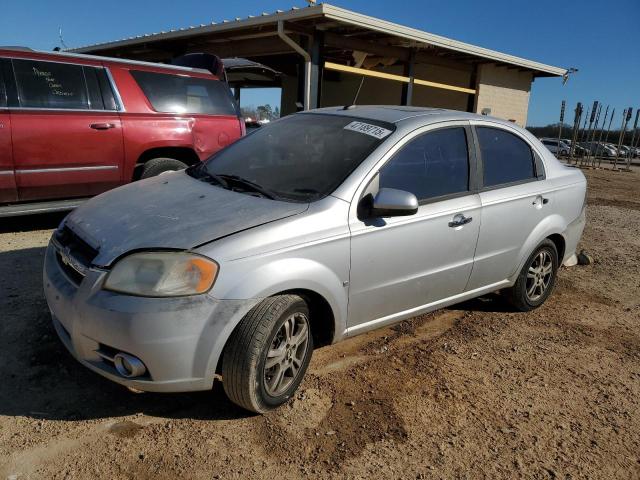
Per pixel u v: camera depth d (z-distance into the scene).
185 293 2.52
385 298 3.36
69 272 2.88
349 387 3.25
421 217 3.42
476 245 3.84
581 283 5.74
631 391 3.50
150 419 2.81
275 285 2.71
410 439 2.81
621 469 2.73
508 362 3.76
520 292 4.48
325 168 3.33
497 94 16.62
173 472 2.44
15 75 5.31
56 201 5.69
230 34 11.98
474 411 3.12
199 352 2.56
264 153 3.75
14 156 5.27
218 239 2.66
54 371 3.16
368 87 18.78
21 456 2.46
